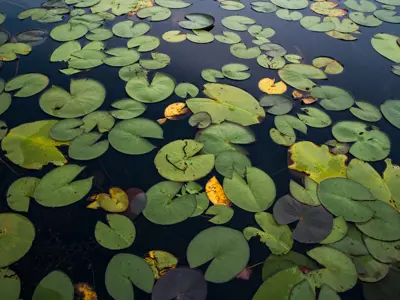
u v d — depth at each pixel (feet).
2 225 4.83
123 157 5.71
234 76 7.31
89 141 5.88
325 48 8.29
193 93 6.82
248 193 5.25
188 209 5.04
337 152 5.89
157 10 9.28
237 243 4.72
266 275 4.45
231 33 8.59
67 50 7.81
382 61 7.98
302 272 4.47
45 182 5.32
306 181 5.45
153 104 6.60
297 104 6.77
